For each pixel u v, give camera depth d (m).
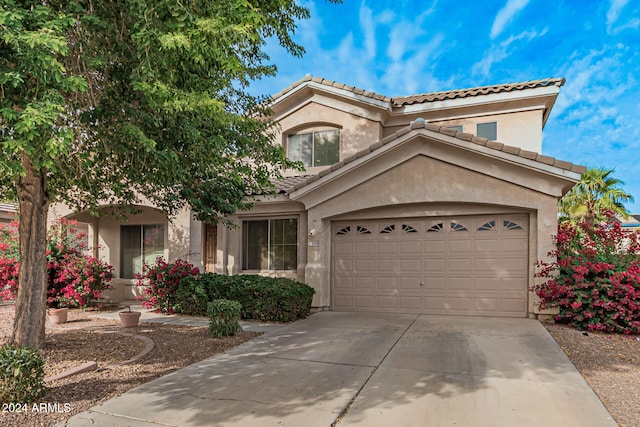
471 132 14.20
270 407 5.02
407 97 14.79
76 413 4.85
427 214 11.37
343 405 5.07
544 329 9.19
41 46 4.17
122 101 5.77
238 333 9.14
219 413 4.85
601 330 9.11
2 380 4.85
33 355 5.13
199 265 13.84
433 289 11.37
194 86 5.45
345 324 10.11
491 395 5.36
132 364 6.81
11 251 12.27
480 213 10.94
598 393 5.47
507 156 10.07
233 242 13.73
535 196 10.22
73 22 4.62
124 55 5.62
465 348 7.67
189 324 10.36
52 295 12.95
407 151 11.20
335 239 12.40
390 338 8.55
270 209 13.11
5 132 4.43
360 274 12.09
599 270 9.16
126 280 16.06
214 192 10.19
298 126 15.45
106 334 8.98
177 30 4.70
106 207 13.56
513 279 10.67
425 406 5.02
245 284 11.02
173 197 10.14
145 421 4.64
